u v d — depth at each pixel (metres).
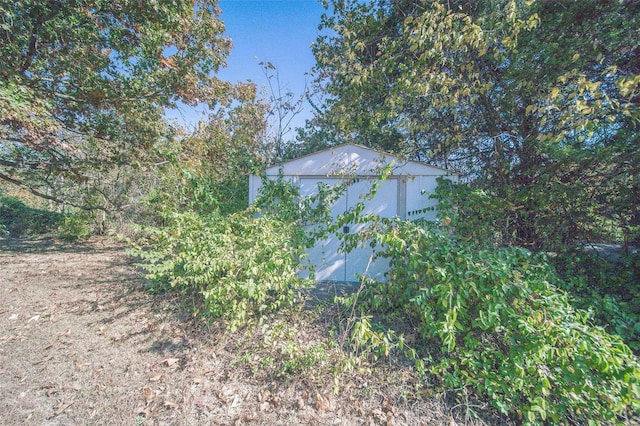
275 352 3.14
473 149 5.79
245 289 3.09
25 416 2.37
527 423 2.13
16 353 3.23
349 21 6.28
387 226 3.67
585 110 3.01
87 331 3.70
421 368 2.64
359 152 5.49
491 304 2.65
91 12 6.43
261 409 2.45
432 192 5.27
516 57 4.44
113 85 7.06
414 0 5.76
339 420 2.33
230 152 8.41
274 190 5.36
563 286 3.41
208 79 8.52
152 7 6.30
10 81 5.20
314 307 4.07
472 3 5.16
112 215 9.76
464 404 2.36
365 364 2.84
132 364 3.06
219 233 4.09
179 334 3.60
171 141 8.41
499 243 4.35
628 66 3.87
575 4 3.80
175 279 3.64
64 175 7.77
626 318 3.03
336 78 7.62
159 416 2.39
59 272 6.05
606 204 4.19
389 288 3.53
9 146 7.14
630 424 2.07
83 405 2.50
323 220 5.16
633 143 3.64
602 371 2.03
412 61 4.91
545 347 2.20
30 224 10.51
